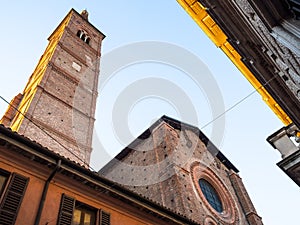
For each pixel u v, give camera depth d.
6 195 7.25
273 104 7.02
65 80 26.08
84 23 38.44
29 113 19.47
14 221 6.91
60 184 8.70
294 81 5.05
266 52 5.19
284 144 8.25
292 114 6.21
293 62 4.59
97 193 9.45
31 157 8.25
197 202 18.30
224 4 4.73
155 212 10.58
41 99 21.61
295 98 5.78
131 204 10.15
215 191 22.48
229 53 5.79
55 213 7.97
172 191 17.83
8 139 7.77
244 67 5.97
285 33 4.33
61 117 22.02
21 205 7.38
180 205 16.61
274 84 5.79
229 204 22.02
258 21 4.89
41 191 8.12
